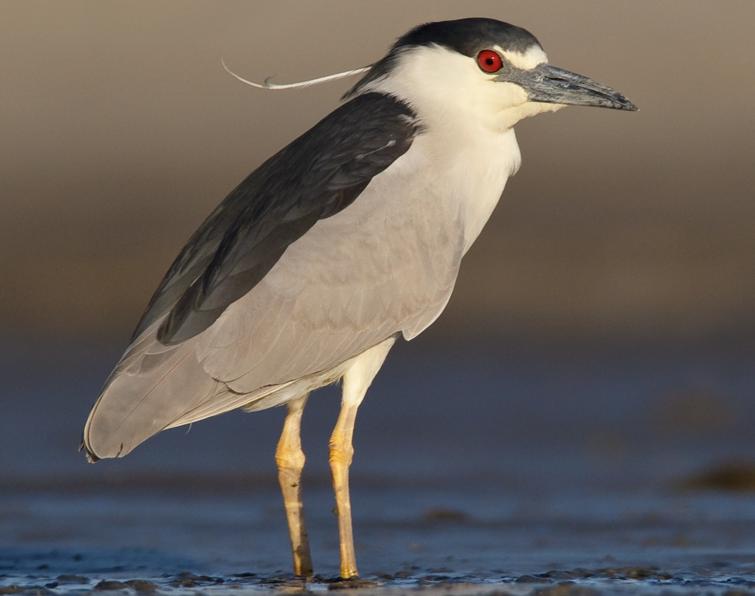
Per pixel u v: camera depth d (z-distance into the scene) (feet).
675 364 72.49
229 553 37.17
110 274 89.40
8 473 50.72
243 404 31.73
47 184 101.71
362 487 48.32
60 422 61.21
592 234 93.20
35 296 86.17
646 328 80.23
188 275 32.14
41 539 39.34
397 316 32.55
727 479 47.44
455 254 33.09
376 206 32.35
